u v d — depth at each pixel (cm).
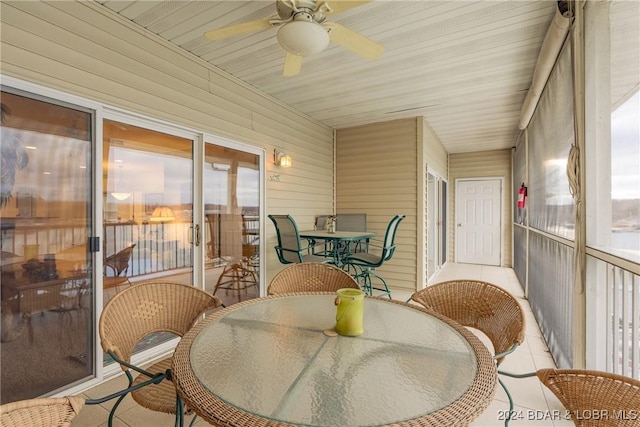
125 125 252
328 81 355
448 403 84
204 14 238
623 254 155
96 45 227
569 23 210
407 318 147
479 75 335
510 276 615
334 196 551
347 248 438
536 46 276
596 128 185
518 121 499
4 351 188
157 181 277
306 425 76
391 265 497
